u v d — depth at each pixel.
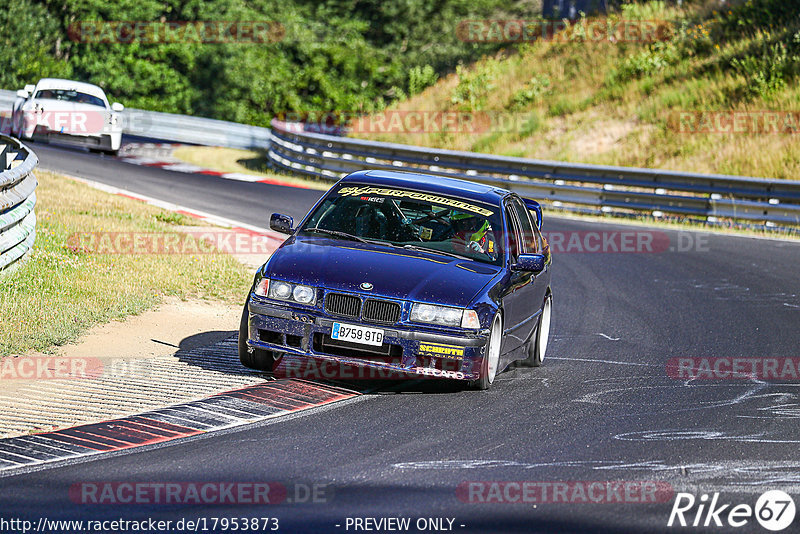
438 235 30.36
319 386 28.11
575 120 111.12
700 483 20.86
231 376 28.72
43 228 48.38
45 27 156.25
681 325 41.78
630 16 131.88
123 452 21.36
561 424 25.42
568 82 121.06
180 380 27.94
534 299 32.69
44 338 30.86
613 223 78.25
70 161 86.06
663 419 26.48
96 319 34.59
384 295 27.03
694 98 106.75
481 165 89.19
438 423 24.83
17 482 19.06
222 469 20.39
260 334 28.06
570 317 43.12
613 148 103.69
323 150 97.06
